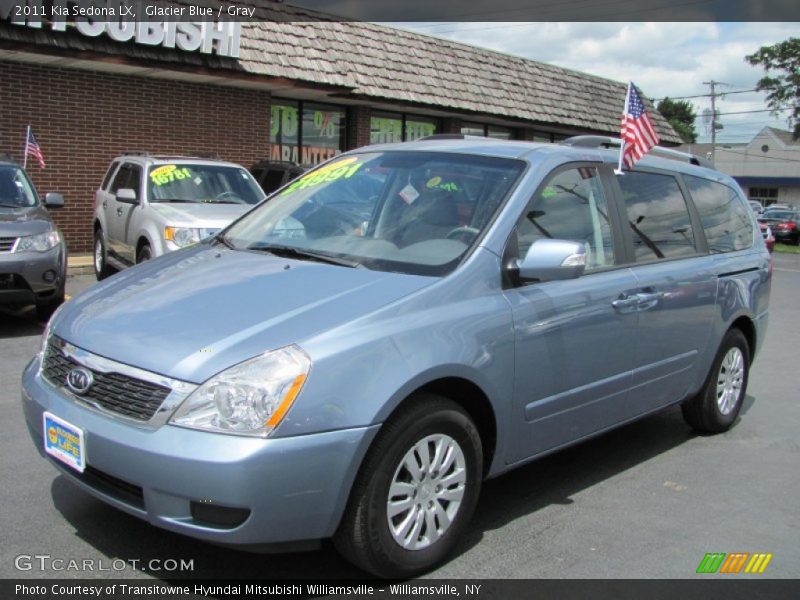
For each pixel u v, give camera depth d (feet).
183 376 9.78
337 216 14.20
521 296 12.46
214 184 34.06
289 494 9.58
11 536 11.93
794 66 132.98
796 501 14.87
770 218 124.77
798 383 24.88
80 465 10.41
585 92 75.66
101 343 10.73
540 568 11.74
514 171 13.67
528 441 12.82
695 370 17.10
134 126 45.91
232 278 12.19
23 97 41.86
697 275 16.52
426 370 10.64
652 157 17.30
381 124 60.34
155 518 9.78
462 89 61.87
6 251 25.18
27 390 11.64
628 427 19.33
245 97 50.47
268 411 9.53
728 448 17.94
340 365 9.99
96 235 38.96
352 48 54.54
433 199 13.55
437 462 11.18
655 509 14.19
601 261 14.44
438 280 11.68
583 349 13.48
